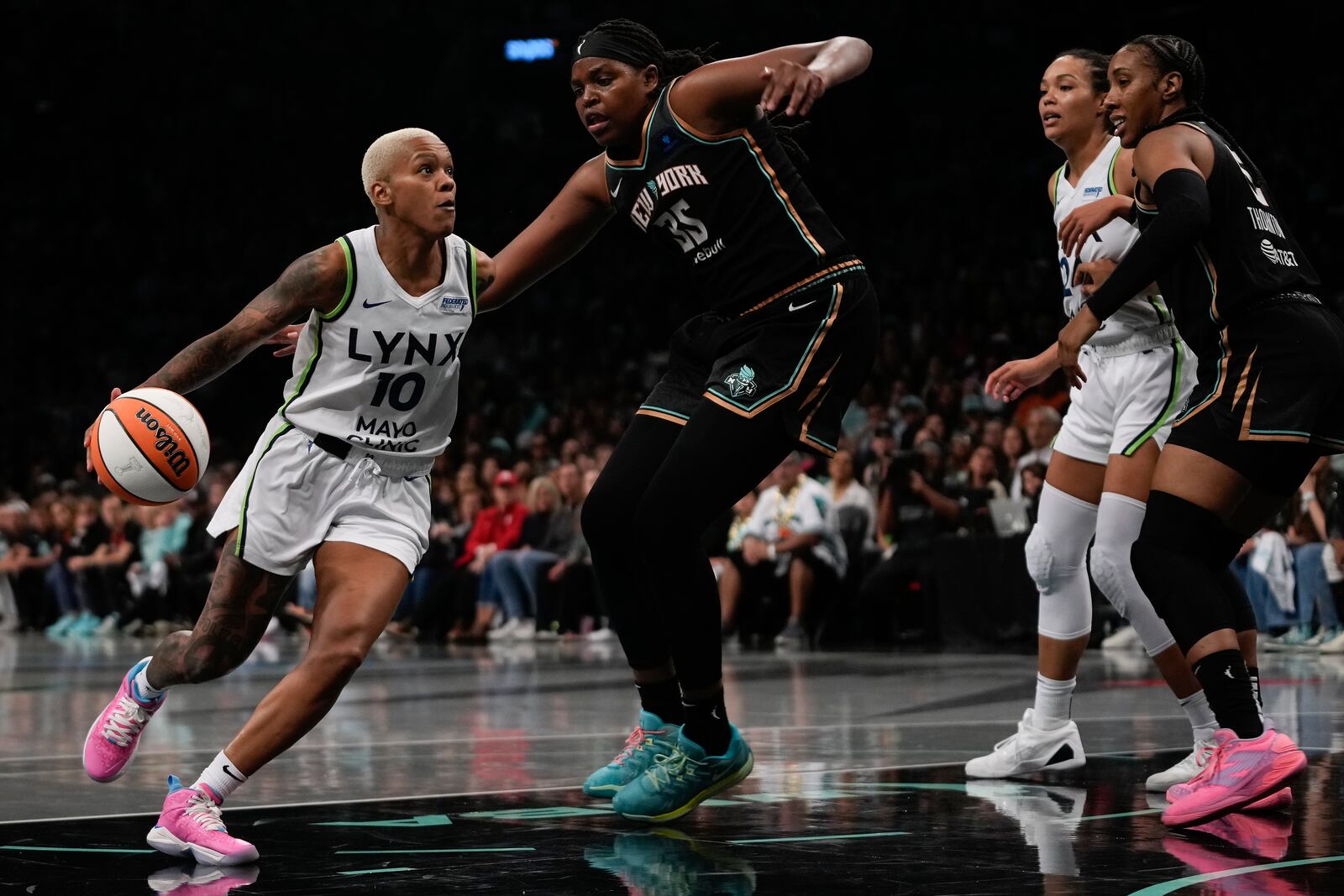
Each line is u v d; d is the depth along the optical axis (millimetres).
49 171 24172
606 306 20375
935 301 16625
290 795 3865
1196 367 3770
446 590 12523
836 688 7020
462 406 18641
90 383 22453
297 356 3283
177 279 23906
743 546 10961
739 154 3438
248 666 9156
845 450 11031
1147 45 3537
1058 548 4039
